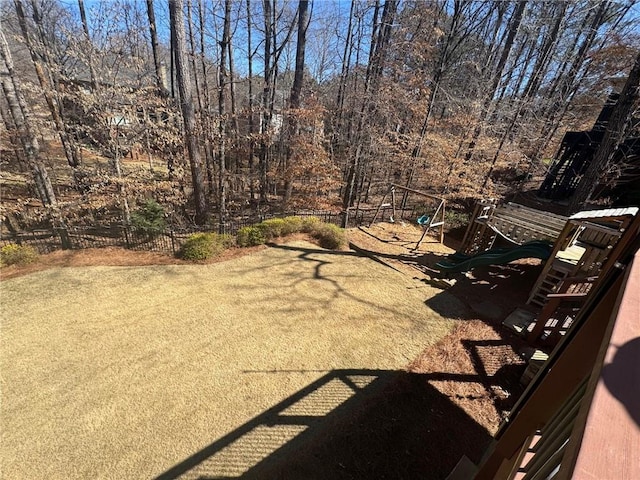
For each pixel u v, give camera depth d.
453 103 12.97
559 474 0.65
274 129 12.66
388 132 12.30
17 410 4.08
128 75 10.52
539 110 15.01
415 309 6.70
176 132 10.64
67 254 8.28
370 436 3.93
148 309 6.21
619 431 0.60
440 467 3.64
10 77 8.53
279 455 3.67
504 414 4.33
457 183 12.57
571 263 6.79
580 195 8.99
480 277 8.34
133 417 4.04
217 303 6.50
